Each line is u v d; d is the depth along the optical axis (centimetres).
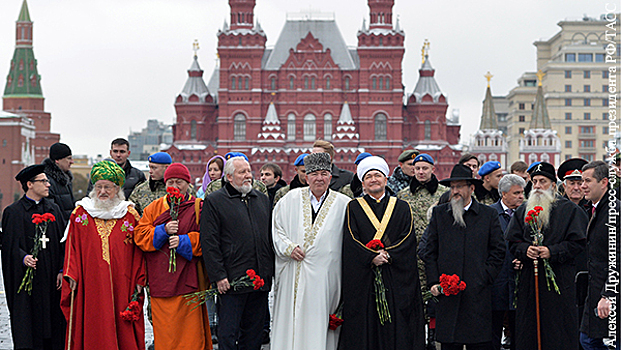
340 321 816
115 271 837
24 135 12688
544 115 11812
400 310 791
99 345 816
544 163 854
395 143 10294
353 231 809
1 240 908
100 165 849
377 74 10375
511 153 15750
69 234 842
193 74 10756
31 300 897
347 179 1155
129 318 824
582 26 15125
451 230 846
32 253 898
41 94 16900
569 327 813
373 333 795
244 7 10619
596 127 14100
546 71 14375
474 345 829
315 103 10419
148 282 856
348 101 10462
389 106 10331
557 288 812
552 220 831
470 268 829
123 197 871
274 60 10694
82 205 841
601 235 764
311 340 800
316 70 10444
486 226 844
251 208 867
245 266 839
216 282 827
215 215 845
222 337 834
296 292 815
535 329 830
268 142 10238
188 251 842
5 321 1238
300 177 1109
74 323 830
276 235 841
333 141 10219
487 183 1109
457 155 10794
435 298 848
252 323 873
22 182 922
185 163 10469
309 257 815
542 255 813
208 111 10700
